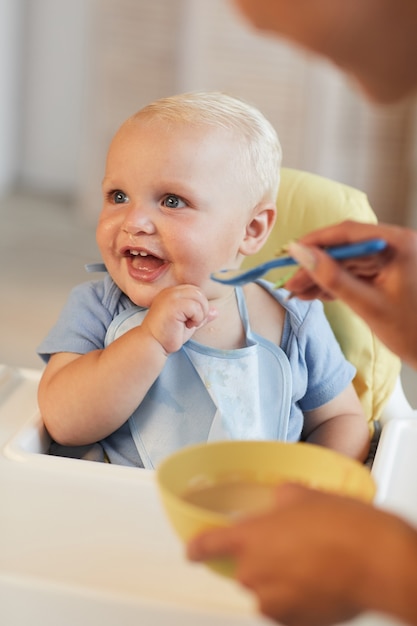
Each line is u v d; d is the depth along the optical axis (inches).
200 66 157.5
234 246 42.6
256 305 43.8
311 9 15.4
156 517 30.3
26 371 45.0
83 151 170.9
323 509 19.0
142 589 25.6
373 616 23.9
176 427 40.4
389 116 154.8
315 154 156.2
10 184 187.2
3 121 181.5
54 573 26.3
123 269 41.1
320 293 29.7
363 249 25.8
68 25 182.5
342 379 44.6
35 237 157.2
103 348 41.9
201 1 154.6
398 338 26.8
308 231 47.9
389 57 15.9
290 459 25.5
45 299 125.1
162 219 40.3
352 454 44.2
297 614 19.1
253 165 42.4
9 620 25.8
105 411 38.4
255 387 41.4
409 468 36.6
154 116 40.9
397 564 17.9
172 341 38.2
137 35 160.2
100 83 165.5
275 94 155.6
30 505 30.6
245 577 19.1
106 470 33.3
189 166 40.3
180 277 40.9
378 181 158.6
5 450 35.2
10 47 179.8
